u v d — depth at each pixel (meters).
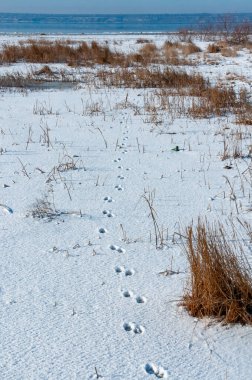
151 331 3.15
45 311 3.39
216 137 8.33
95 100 11.74
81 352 2.96
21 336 3.11
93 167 6.70
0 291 3.65
